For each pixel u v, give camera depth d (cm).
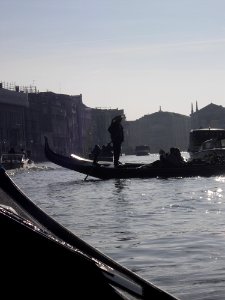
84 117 18075
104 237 1388
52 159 3922
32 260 509
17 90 13638
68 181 4122
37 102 14362
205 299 821
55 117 14938
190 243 1265
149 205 2161
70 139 16362
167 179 3662
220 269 1004
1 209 509
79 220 1750
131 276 580
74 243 620
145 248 1222
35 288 509
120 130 4094
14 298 500
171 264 1055
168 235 1385
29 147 13500
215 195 2522
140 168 3778
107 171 3800
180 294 850
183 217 1738
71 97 16675
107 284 537
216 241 1282
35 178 5000
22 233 500
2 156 7231
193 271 994
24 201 657
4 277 502
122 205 2200
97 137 18950
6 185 671
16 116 12938
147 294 553
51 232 622
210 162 4181
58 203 2416
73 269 518
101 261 599
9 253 502
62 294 514
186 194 2606
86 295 523
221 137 4594
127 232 1457
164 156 3834
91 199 2544
